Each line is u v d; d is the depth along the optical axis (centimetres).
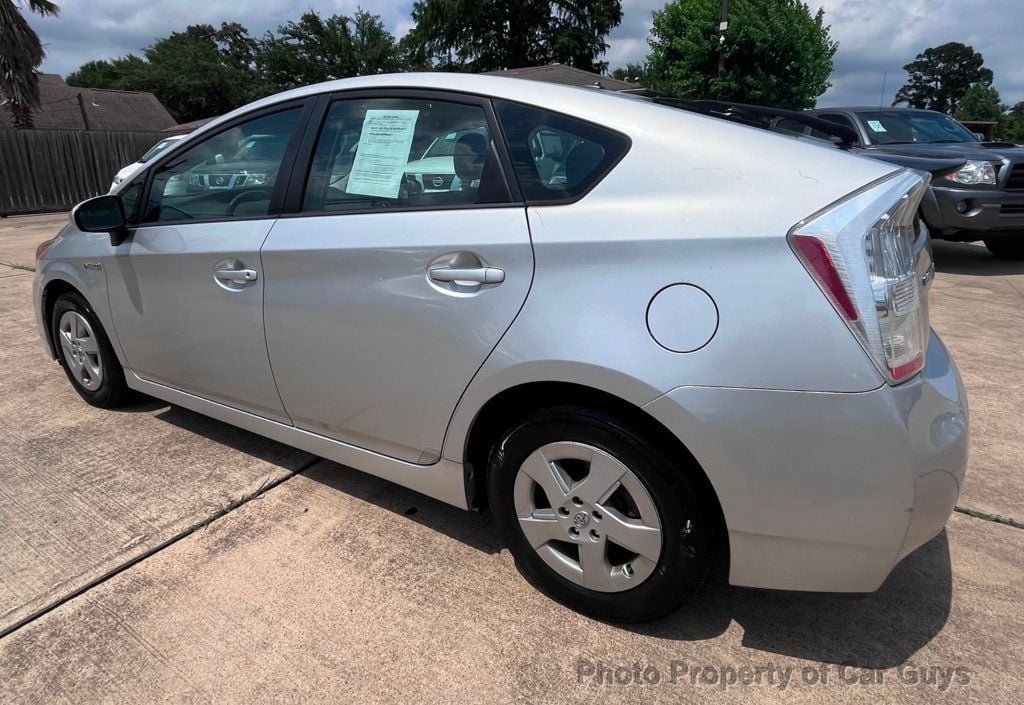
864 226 162
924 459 162
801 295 160
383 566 233
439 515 264
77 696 181
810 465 162
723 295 166
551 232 187
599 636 200
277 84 4347
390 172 226
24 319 544
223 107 4888
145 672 188
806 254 161
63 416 354
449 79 226
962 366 425
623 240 177
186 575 228
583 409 186
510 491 209
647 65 2558
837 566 170
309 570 230
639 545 187
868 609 211
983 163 651
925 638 199
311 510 267
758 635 200
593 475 189
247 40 5709
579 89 218
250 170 263
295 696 180
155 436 330
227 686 184
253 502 272
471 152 211
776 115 358
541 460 199
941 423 170
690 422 167
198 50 4809
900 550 166
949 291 630
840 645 196
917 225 218
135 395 364
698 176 179
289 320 243
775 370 161
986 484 284
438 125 221
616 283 177
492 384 197
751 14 2062
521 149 202
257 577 227
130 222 305
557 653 193
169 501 272
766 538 171
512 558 238
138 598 217
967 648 194
